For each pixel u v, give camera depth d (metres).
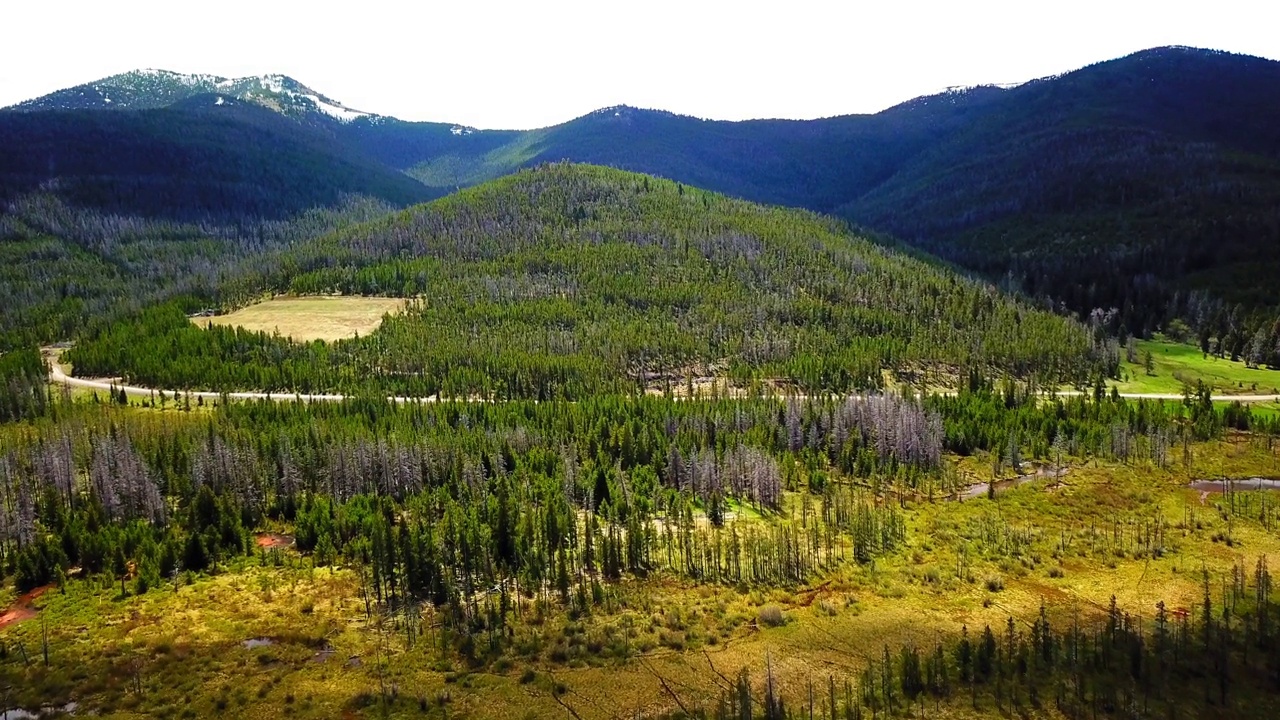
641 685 77.44
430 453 134.00
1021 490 136.00
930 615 91.75
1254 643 84.12
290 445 136.88
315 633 87.38
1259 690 75.75
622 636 86.00
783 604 94.12
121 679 79.06
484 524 109.12
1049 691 75.12
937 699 74.25
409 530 104.62
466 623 88.75
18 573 104.06
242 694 75.75
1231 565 106.38
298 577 102.50
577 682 77.94
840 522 119.38
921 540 114.12
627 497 124.56
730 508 127.94
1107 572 104.25
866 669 80.06
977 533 116.88
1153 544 112.56
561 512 112.25
